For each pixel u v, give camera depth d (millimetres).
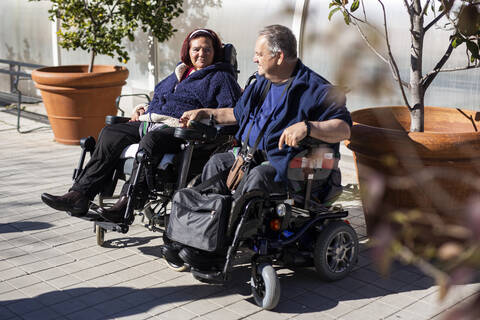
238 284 3545
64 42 7262
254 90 3691
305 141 3258
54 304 3270
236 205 3094
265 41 3387
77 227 4539
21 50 10367
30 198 5266
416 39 3768
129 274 3688
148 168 3736
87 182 3910
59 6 7160
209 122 3838
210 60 4219
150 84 8055
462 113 4113
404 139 3486
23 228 4504
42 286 3502
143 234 4398
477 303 646
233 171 3457
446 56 3738
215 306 3250
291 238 3355
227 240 3186
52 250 4074
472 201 748
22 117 9156
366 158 3766
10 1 10344
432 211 3504
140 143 3828
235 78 4273
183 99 4145
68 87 6855
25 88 10562
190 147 3666
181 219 3229
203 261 3170
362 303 3289
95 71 7637
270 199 3293
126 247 4145
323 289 3482
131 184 3717
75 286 3504
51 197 3758
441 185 3475
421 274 3664
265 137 3436
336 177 3604
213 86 4109
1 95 11023
